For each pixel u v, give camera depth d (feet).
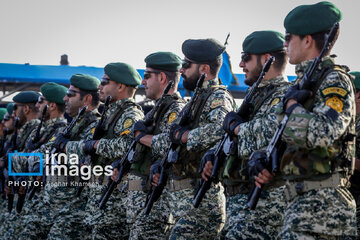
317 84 13.10
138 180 21.34
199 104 18.60
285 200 13.88
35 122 33.45
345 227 12.91
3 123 39.32
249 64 17.37
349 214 12.99
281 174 15.24
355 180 19.40
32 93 35.73
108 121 23.67
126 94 24.56
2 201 37.40
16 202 34.09
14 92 45.19
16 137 33.83
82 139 26.45
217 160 16.67
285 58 17.11
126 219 22.30
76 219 25.84
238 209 15.97
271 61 15.64
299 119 12.69
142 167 21.24
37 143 30.45
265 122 14.57
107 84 24.52
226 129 15.97
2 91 45.68
